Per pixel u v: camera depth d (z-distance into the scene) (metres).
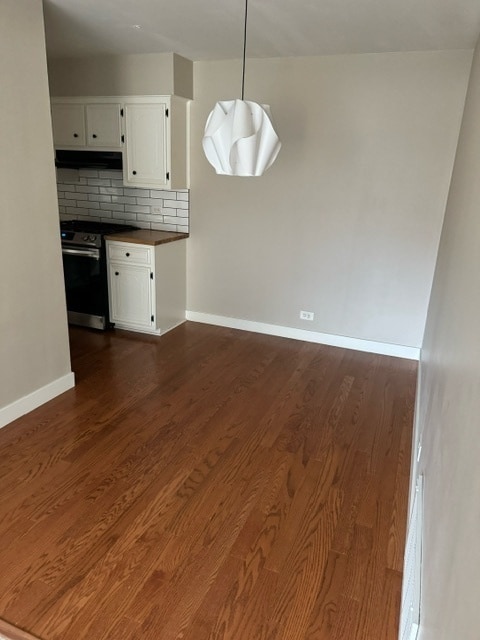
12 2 2.53
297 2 2.65
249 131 2.35
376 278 4.12
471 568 0.66
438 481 1.23
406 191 3.85
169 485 2.44
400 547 2.10
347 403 3.36
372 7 2.69
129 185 4.40
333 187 4.05
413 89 3.63
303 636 1.69
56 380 3.28
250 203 4.37
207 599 1.81
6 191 2.67
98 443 2.77
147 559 1.98
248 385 3.58
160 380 3.60
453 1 2.53
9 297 2.80
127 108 4.19
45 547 2.02
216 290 4.76
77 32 3.34
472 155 1.95
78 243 4.41
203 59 4.11
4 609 1.74
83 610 1.75
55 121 4.48
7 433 2.83
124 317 4.53
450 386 1.37
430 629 0.93
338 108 3.87
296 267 4.38
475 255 1.27
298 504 2.34
